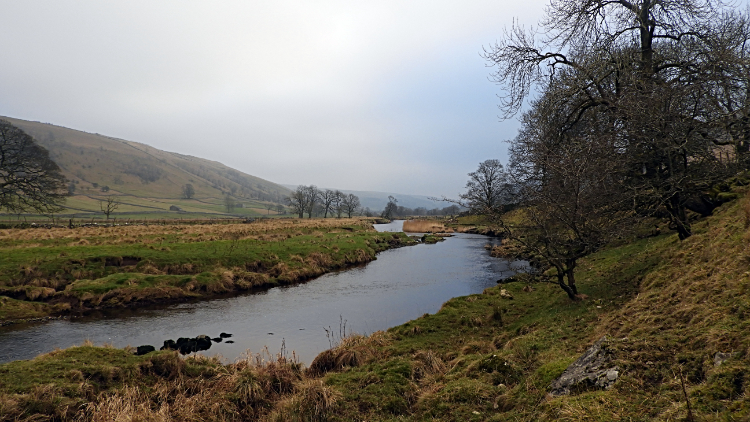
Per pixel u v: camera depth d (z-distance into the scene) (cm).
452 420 674
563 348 854
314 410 771
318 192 13925
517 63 1750
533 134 1662
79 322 1728
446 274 2753
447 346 1187
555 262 1307
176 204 19900
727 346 519
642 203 1330
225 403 831
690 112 1206
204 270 2522
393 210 16275
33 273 2122
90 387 830
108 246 2747
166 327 1653
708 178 1214
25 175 4531
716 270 828
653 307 862
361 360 1094
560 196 1199
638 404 480
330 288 2417
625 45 1680
